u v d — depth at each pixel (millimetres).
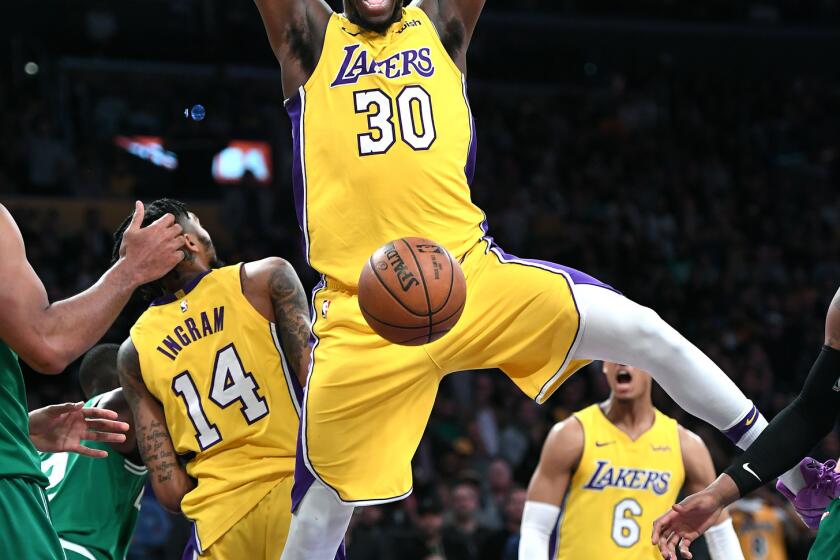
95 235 15445
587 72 23953
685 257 18781
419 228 4422
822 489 4434
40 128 17438
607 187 20453
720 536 6395
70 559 5102
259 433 4930
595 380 13828
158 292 5234
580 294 4418
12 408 3846
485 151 20703
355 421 4391
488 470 11883
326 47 4539
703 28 24250
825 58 25344
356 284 4430
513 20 23172
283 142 18297
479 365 4559
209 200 17219
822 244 20031
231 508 4930
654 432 6691
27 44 19188
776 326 16422
